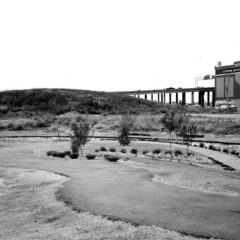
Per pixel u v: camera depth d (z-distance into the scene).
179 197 15.27
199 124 71.38
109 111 114.94
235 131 65.44
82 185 18.61
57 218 13.24
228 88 117.69
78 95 132.75
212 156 38.19
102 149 44.38
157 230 11.00
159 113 102.31
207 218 12.01
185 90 143.12
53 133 77.69
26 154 39.09
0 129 88.25
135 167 27.69
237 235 10.35
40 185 20.83
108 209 13.46
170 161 34.09
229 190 18.44
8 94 136.38
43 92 135.50
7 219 13.88
